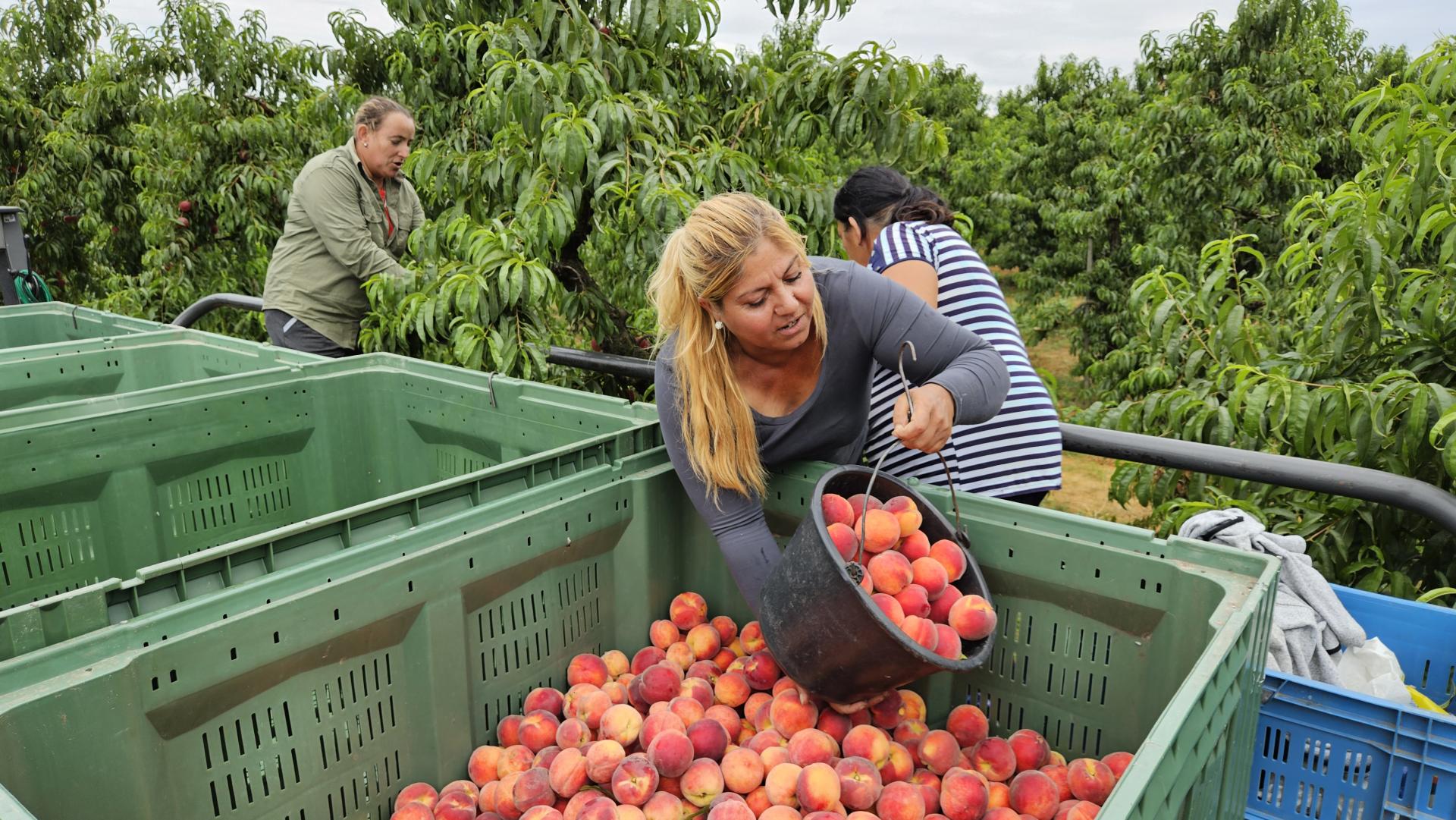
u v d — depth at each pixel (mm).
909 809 1459
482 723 1739
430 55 4824
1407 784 1424
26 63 10641
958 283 2125
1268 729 1565
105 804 1203
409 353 3906
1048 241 15719
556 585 1840
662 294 1566
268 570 1406
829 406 1716
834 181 4957
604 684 1871
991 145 19234
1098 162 13133
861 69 3814
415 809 1556
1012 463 2039
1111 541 1539
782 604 1500
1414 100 2725
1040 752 1612
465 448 2627
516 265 3232
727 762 1584
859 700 1571
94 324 3756
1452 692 1722
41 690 1136
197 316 4277
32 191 9125
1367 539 2789
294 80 7750
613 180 3699
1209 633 1334
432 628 1591
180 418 2420
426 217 4789
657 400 1708
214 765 1346
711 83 4602
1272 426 2650
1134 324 10891
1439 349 2730
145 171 7582
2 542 2180
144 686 1232
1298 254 3018
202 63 7199
